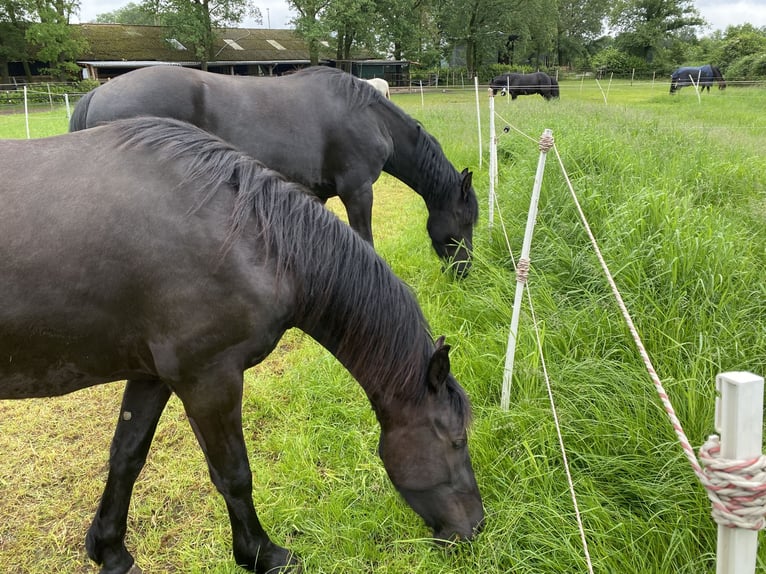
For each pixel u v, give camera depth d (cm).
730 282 288
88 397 323
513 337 266
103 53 3378
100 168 157
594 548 183
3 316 144
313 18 2977
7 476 257
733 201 458
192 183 161
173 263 154
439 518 182
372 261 180
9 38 3219
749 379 92
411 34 3481
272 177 178
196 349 159
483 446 239
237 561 197
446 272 427
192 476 255
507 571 184
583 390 254
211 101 349
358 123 394
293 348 372
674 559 183
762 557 165
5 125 1479
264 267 163
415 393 174
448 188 435
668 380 233
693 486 199
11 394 162
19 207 146
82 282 149
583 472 224
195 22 3002
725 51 2820
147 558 214
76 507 240
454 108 1430
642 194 369
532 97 2134
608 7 5672
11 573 209
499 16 3809
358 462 247
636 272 304
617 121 777
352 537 210
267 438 276
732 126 813
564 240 395
